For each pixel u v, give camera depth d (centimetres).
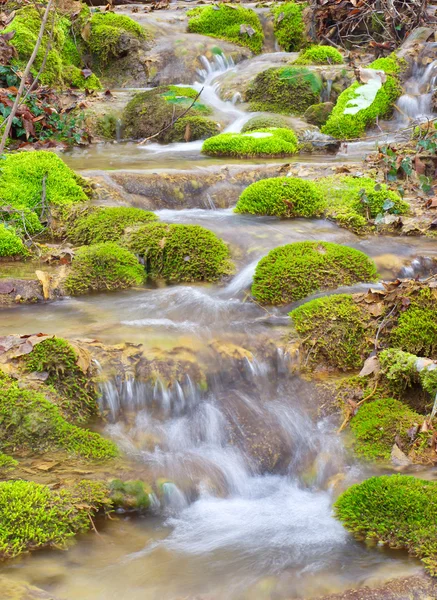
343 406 412
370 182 681
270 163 759
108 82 1173
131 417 402
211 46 1208
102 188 660
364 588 280
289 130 880
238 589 286
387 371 422
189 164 763
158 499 343
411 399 421
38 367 398
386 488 329
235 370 430
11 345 409
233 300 513
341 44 1193
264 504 356
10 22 997
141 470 358
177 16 1327
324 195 659
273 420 404
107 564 302
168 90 987
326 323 454
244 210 648
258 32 1267
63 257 550
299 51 1245
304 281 507
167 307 498
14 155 666
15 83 884
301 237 585
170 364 417
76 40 1169
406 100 968
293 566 301
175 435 392
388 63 1001
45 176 643
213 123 936
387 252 566
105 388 403
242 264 557
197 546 318
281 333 457
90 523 324
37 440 368
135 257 557
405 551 306
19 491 321
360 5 1148
